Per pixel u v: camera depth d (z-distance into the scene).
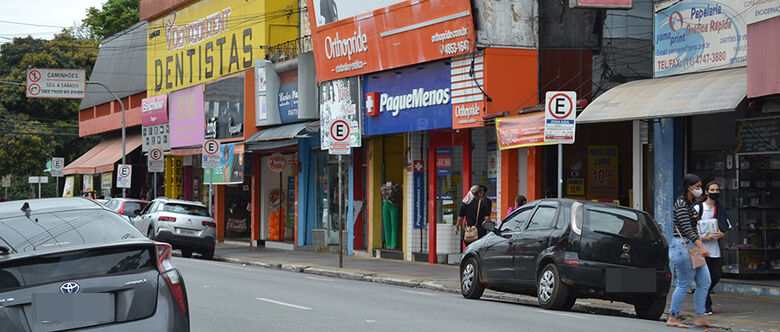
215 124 37.47
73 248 7.60
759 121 17.30
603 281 13.55
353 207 29.00
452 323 12.17
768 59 14.07
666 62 18.38
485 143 24.08
